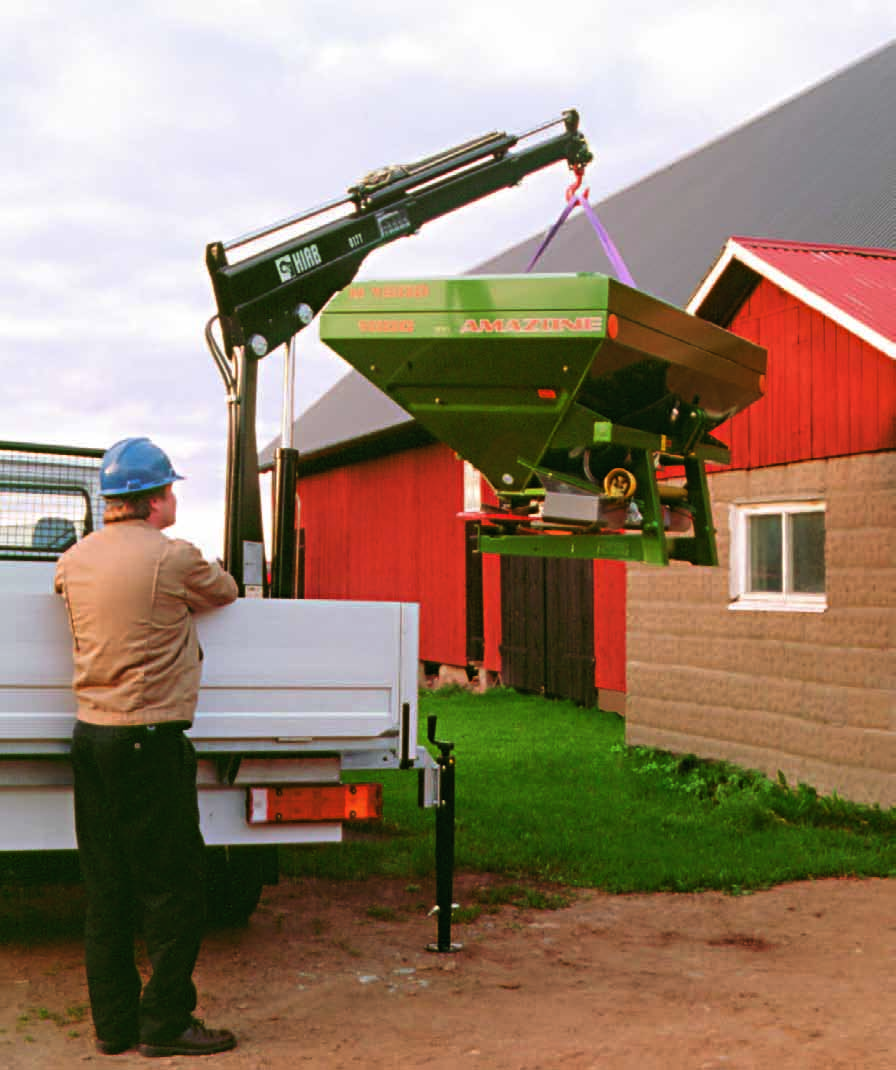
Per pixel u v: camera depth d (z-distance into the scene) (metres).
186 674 4.55
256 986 5.37
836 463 9.46
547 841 8.27
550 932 6.33
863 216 14.66
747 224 17.48
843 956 5.89
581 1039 4.67
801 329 9.87
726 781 10.30
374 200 7.67
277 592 6.70
